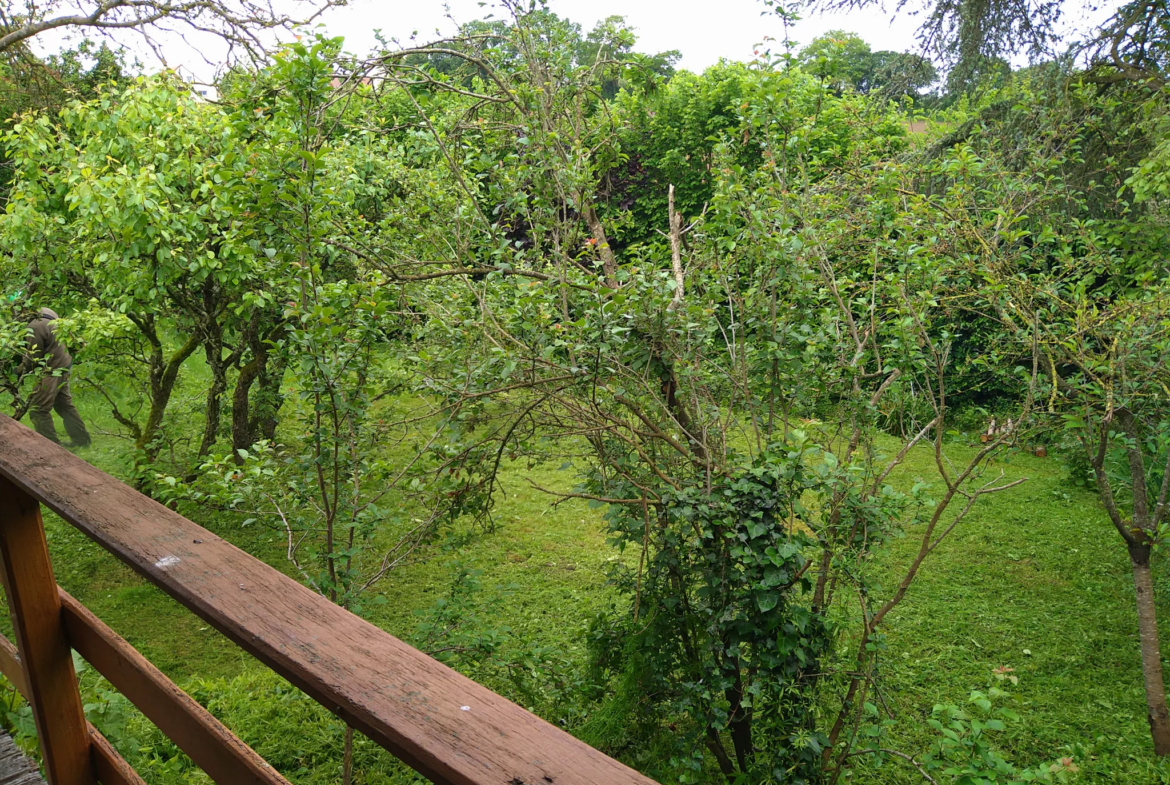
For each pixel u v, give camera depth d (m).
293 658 0.89
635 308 3.83
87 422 10.48
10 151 7.44
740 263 4.39
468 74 5.14
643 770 4.43
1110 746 5.66
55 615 1.60
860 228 5.21
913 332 4.45
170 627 7.13
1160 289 5.12
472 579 4.74
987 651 6.89
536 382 3.87
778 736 4.14
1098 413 5.25
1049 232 5.17
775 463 3.92
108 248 6.77
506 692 4.88
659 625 4.43
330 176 4.61
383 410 5.00
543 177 4.27
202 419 9.37
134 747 3.50
